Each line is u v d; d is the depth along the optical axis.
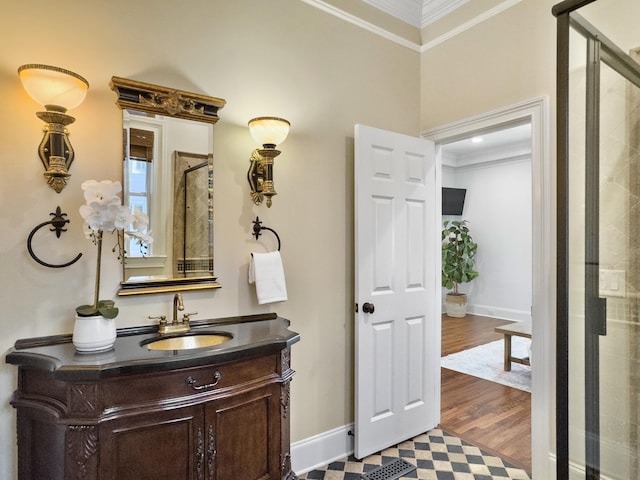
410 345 2.55
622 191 1.68
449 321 6.16
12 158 1.51
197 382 1.40
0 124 1.49
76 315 1.48
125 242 1.71
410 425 2.55
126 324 1.72
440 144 2.81
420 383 2.61
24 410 1.38
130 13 1.75
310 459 2.24
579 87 1.78
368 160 2.35
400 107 2.71
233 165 2.01
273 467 1.61
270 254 2.05
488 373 3.81
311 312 2.28
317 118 2.32
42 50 1.56
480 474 2.17
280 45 2.19
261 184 2.05
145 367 1.29
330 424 2.34
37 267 1.55
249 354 1.51
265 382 1.58
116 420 1.27
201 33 1.93
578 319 1.79
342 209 2.42
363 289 2.32
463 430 2.68
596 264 1.74
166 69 1.83
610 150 1.70
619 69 1.68
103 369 1.23
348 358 2.43
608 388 1.71
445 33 2.66
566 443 1.79
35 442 1.36
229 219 1.99
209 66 1.95
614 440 1.70
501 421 2.81
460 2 2.55
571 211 1.80
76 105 1.53
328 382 2.34
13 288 1.50
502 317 6.30
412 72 2.78
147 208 1.77
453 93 2.61
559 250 1.82
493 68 2.38
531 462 2.24
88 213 1.46
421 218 2.63
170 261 1.82
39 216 1.55
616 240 1.69
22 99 1.53
